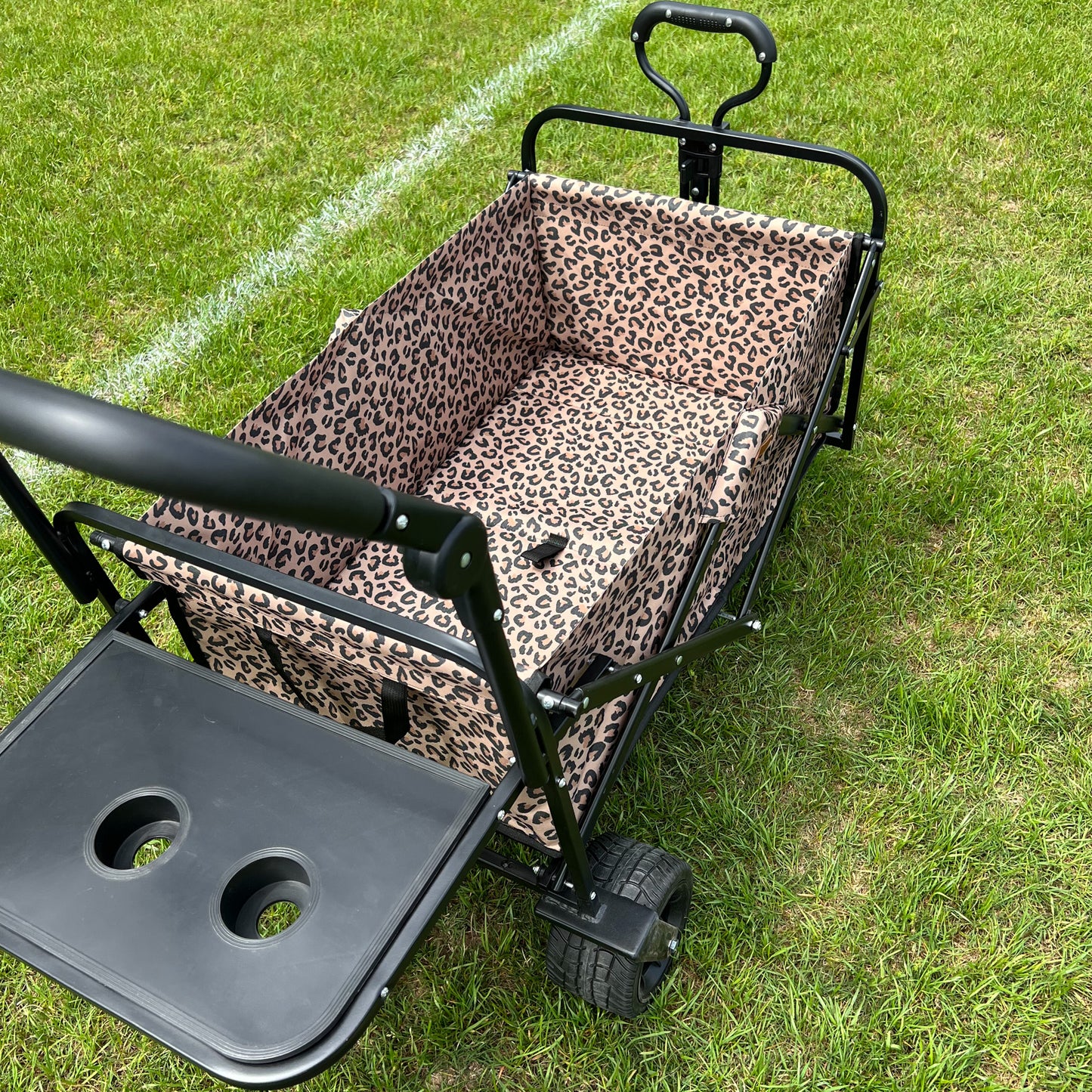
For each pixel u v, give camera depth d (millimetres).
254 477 749
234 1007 1105
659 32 4602
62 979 1146
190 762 1330
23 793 1315
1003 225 3365
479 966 1821
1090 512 2428
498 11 4938
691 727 2135
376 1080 1692
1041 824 1928
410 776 1289
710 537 1688
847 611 2318
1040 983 1730
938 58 4211
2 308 3338
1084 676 2154
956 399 2764
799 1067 1674
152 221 3691
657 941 1529
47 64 4770
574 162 3855
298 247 3541
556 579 2043
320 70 4547
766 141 2047
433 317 2156
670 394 2479
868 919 1837
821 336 2039
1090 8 4445
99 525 1363
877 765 2041
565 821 1383
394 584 2074
